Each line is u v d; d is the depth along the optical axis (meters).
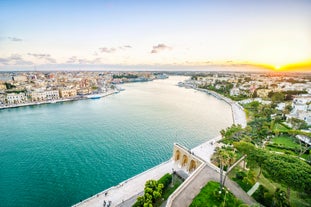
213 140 80.19
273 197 36.25
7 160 66.69
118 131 97.88
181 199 36.59
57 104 173.12
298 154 62.84
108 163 65.25
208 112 142.38
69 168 61.66
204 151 69.25
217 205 34.94
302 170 35.28
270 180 40.72
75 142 82.94
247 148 45.28
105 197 45.50
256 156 42.25
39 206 45.41
